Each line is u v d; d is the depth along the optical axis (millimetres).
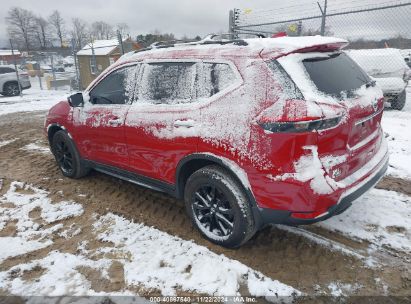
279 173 2479
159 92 3326
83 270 2852
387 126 6883
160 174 3391
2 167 5418
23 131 8016
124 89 3699
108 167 4082
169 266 2867
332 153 2512
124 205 3975
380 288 2564
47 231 3459
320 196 2422
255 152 2559
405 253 2934
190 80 3068
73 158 4551
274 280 2668
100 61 21594
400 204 3715
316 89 2498
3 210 3932
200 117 2900
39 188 4516
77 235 3379
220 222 3033
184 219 3627
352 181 2670
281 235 3240
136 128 3430
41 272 2850
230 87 2758
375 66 8656
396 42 7645
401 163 4867
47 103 12984
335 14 7711
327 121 2381
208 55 2986
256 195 2646
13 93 16438
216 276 2727
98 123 3908
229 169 2734
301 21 8367
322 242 3104
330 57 2877
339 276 2695
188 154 3023
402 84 8445
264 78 2576
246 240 2918
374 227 3309
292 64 2557
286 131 2396
